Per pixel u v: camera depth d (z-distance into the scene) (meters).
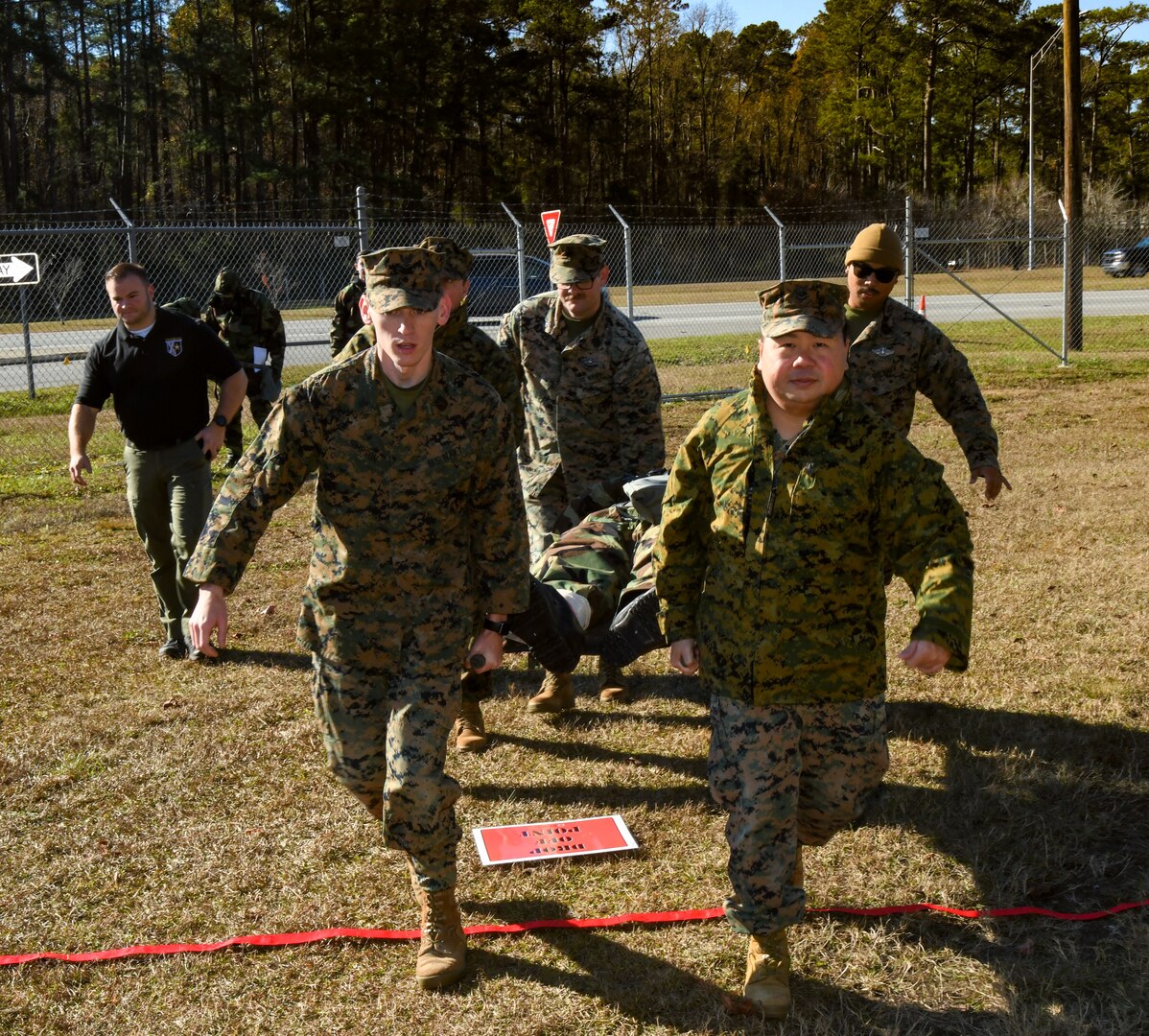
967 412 4.65
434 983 3.19
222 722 5.07
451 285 4.45
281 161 63.31
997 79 74.00
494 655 3.29
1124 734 4.73
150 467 5.61
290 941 3.42
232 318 10.30
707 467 3.09
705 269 37.28
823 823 3.13
